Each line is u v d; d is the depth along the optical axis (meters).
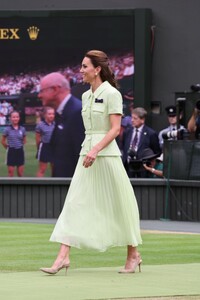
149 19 55.09
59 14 55.22
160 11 55.53
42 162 55.09
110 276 22.56
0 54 55.69
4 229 36.38
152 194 42.19
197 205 41.34
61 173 54.94
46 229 36.44
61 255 22.77
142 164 43.84
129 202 23.22
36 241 31.75
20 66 55.56
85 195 22.95
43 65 55.38
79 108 54.81
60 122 54.91
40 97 55.22
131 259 23.38
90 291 19.94
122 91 55.00
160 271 23.67
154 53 55.69
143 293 19.70
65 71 55.22
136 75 54.69
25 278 22.09
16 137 55.31
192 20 55.22
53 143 54.91
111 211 23.06
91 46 55.12
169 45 55.53
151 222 40.84
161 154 44.75
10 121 55.34
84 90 54.91
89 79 23.31
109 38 55.03
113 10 54.91
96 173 23.06
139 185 42.12
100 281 21.61
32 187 42.72
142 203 42.19
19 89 55.53
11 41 55.59
